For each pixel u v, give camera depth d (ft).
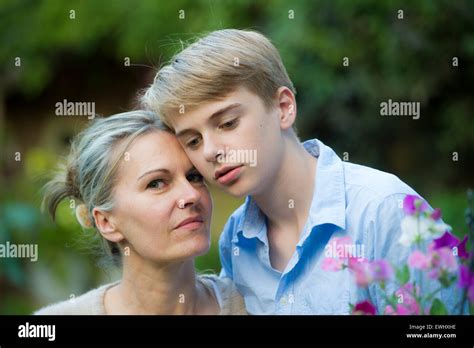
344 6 18.90
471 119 20.58
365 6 18.90
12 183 24.93
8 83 25.25
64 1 23.81
